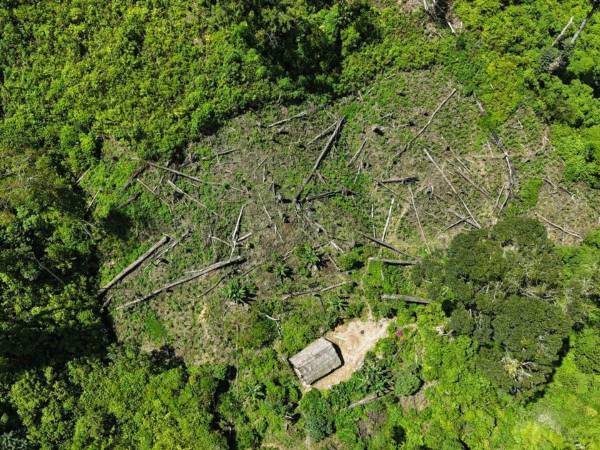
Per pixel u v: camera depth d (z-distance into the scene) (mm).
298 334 37344
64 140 37562
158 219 38000
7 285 35531
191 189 38219
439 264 32250
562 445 36375
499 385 30531
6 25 36312
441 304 37438
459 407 36781
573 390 37312
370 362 37219
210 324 37719
